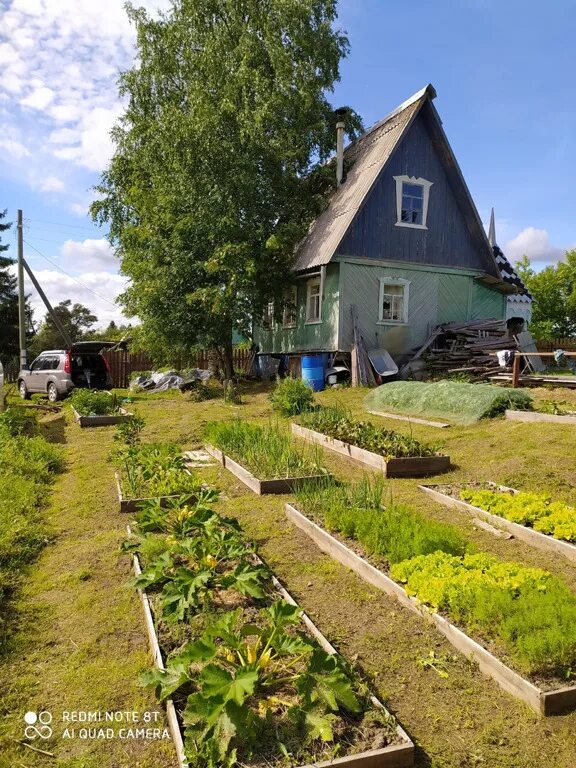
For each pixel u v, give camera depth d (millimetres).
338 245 15969
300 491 6070
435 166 18031
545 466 6973
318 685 2633
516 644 3000
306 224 18703
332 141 19328
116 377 23141
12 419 10516
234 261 16078
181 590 3545
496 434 8758
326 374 16328
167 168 17734
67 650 3354
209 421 11250
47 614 3783
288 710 2543
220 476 7320
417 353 17141
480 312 19688
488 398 10109
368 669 3092
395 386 12336
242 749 2369
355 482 6840
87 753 2537
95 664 3178
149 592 3898
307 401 12117
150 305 17078
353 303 16969
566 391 11961
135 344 19641
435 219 18125
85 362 17250
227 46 18047
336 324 16906
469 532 5246
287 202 18266
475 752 2512
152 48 18875
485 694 2896
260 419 12055
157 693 2881
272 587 4012
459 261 18609
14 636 3490
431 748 2527
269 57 17594
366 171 17312
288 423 11180
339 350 16797
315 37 18047
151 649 3268
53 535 5332
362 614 3688
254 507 5961
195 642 2781
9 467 7410
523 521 5223
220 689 2480
